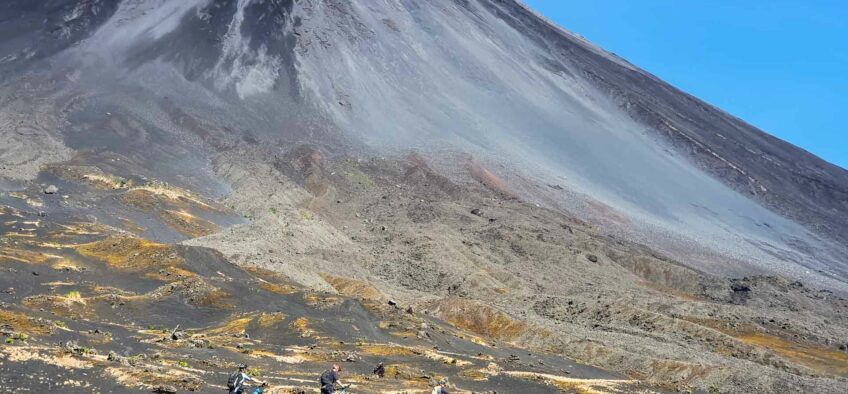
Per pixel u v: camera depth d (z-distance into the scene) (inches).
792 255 7362.2
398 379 1630.2
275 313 2201.0
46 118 6082.7
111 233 3304.6
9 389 1000.2
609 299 4082.2
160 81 7741.1
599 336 3176.7
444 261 4500.5
